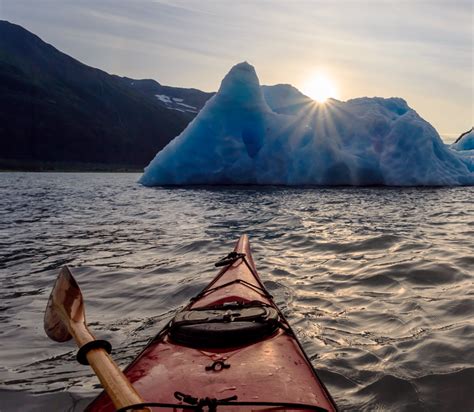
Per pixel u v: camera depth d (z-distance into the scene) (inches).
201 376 69.5
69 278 89.7
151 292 174.4
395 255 222.8
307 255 235.3
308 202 523.2
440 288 161.5
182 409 58.7
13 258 248.1
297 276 189.5
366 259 217.5
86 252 263.1
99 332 132.0
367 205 486.6
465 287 159.5
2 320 145.9
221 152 794.2
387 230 312.2
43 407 90.5
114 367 59.6
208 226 358.0
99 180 1557.6
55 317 83.7
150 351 81.3
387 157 744.3
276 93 971.3
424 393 88.9
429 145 731.4
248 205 502.3
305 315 139.0
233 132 803.4
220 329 80.7
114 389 54.7
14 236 327.0
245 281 129.7
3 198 705.6
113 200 635.5
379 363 102.7
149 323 139.4
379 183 767.7
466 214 404.8
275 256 234.2
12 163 3058.6
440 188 720.3
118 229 355.6
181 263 226.4
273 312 93.0
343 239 276.4
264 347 79.6
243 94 801.6
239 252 166.1
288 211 439.5
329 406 64.8
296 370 73.6
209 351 78.2
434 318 129.8
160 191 763.4
